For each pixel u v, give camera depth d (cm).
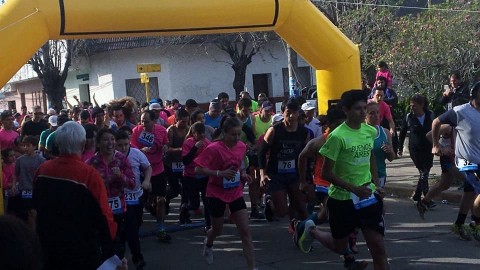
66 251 503
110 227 517
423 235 912
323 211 772
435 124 856
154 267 838
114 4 806
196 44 3331
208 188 773
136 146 979
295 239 775
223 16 856
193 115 1093
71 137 512
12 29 752
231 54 3228
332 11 2328
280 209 877
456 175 924
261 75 3491
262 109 1151
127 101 1146
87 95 3722
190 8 836
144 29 834
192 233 1037
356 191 613
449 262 773
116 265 519
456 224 875
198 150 979
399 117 1747
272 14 883
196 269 820
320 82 995
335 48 944
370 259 809
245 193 1406
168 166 1095
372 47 2102
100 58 3506
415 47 1883
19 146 979
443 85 1842
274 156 868
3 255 234
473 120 822
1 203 713
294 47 958
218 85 3419
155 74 3362
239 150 754
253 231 1009
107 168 735
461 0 2025
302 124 880
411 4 2666
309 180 880
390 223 998
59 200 504
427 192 1030
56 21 786
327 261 817
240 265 827
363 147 636
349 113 632
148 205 1072
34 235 247
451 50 1862
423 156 1070
